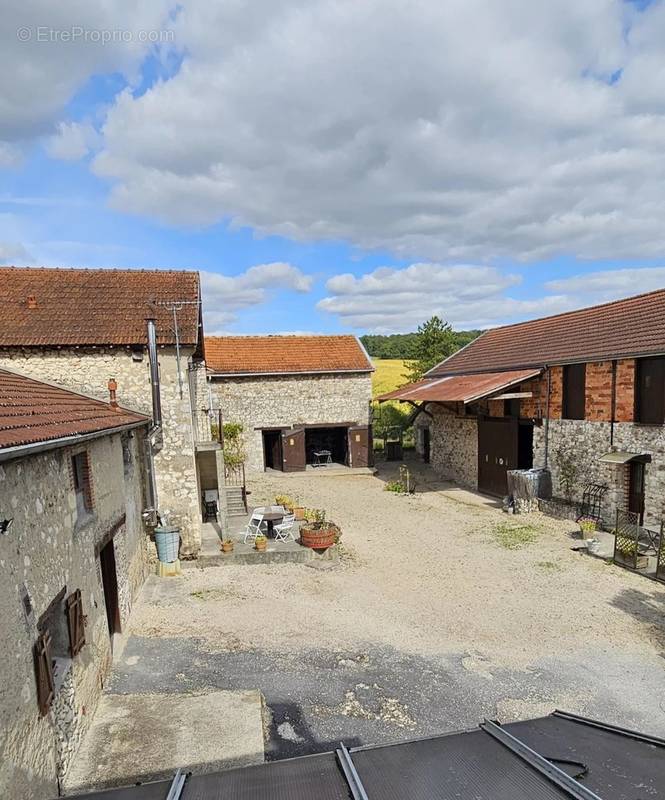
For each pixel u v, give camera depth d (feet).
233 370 76.64
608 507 42.96
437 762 11.75
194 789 11.06
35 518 14.10
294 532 41.70
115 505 24.85
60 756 14.66
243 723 17.74
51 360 32.89
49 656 13.99
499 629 26.11
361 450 81.35
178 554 34.99
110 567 24.30
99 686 19.35
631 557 34.14
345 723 18.51
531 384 52.49
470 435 64.08
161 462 35.60
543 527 44.60
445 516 49.98
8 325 32.83
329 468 81.56
